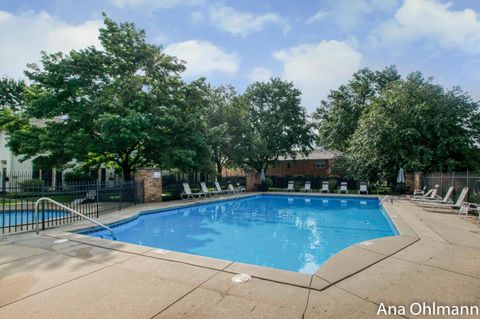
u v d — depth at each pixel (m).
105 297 3.36
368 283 3.77
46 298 3.34
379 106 20.86
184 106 17.45
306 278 3.91
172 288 3.61
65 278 3.98
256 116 29.27
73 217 9.48
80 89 14.68
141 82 16.27
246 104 28.02
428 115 19.09
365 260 4.73
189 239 8.61
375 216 12.76
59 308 3.08
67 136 14.62
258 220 11.80
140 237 8.83
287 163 36.56
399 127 19.19
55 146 14.92
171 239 8.59
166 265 4.51
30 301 3.26
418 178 18.66
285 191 24.52
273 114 29.06
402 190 20.05
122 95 15.11
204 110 18.80
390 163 19.69
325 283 3.73
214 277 3.98
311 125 31.86
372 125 19.89
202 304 3.16
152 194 14.86
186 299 3.29
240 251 7.37
